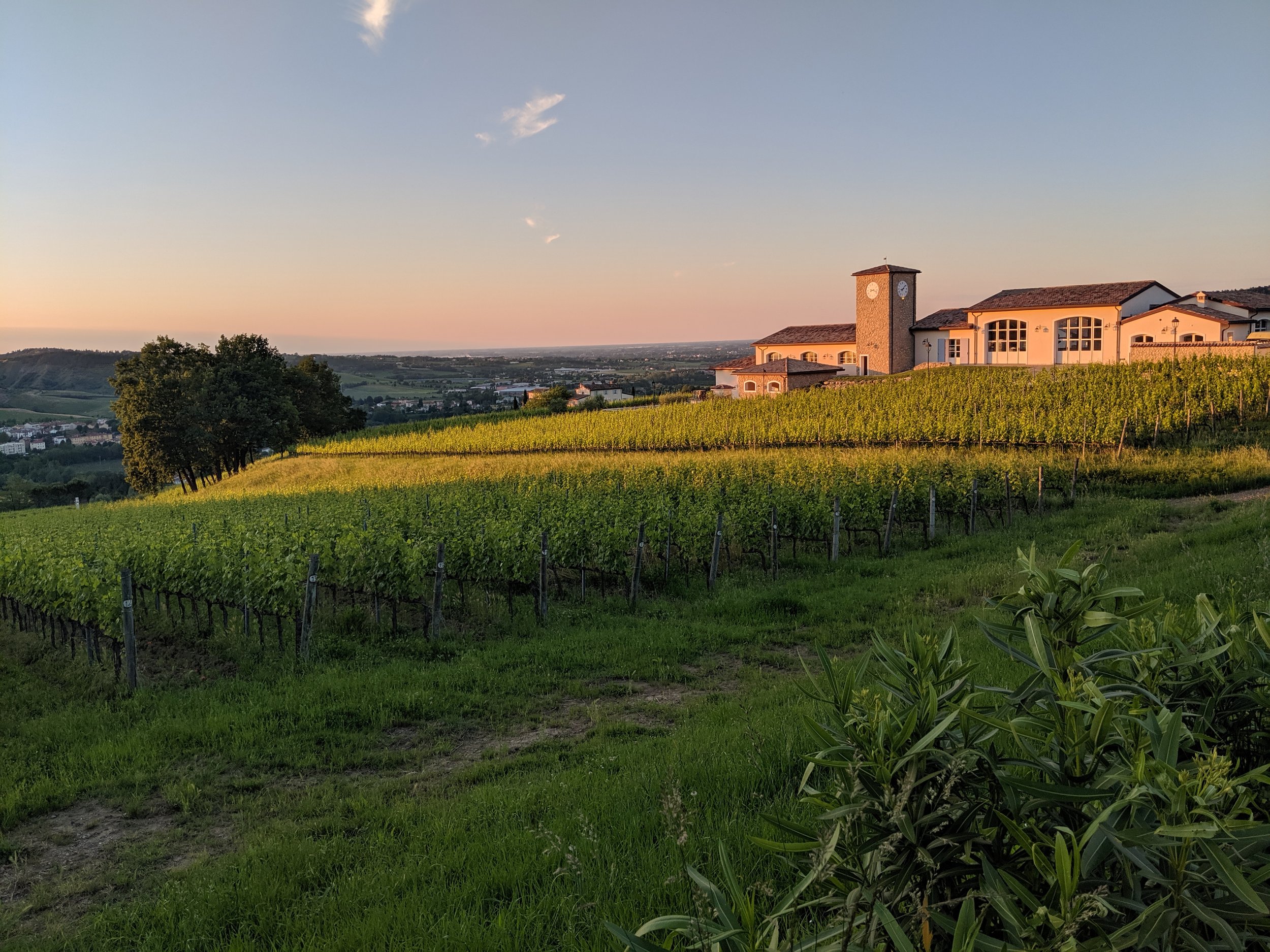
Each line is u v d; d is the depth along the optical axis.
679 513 17.38
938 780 2.04
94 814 6.57
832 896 2.07
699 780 5.43
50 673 11.05
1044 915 1.63
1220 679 2.33
